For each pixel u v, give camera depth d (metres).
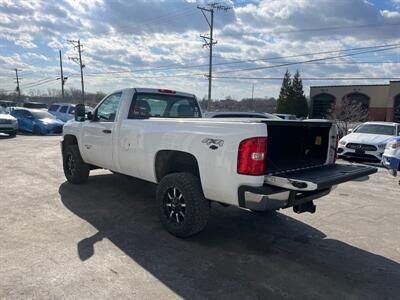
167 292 3.27
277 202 3.87
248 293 3.31
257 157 3.75
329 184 3.78
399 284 3.59
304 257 4.15
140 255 4.02
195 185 4.37
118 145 5.60
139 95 5.73
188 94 6.48
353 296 3.33
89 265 3.71
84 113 6.58
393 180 9.17
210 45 34.62
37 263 3.71
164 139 4.68
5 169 8.87
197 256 4.06
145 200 6.22
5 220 4.98
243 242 4.53
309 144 4.82
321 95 50.88
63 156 7.38
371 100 47.41
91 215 5.32
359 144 12.59
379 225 5.39
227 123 3.97
